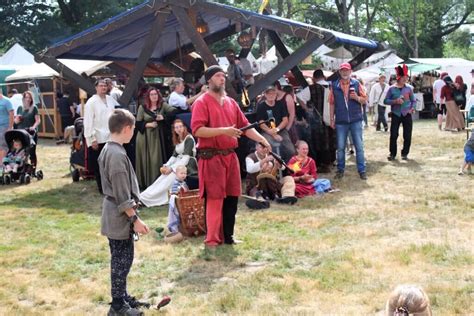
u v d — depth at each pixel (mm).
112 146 4203
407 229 6539
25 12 39062
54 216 7832
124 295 4406
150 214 7715
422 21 46938
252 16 9070
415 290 2982
